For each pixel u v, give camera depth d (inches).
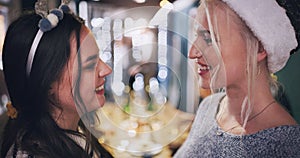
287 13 39.9
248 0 38.3
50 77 37.1
